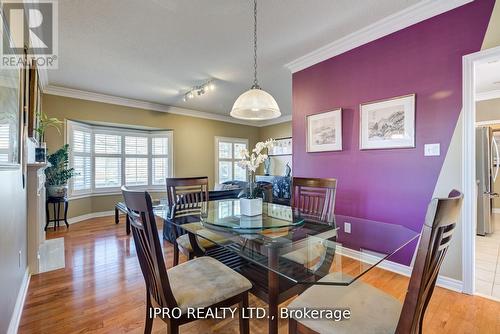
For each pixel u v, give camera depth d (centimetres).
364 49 272
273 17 238
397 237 173
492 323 169
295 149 349
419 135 233
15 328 164
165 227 342
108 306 192
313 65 325
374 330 98
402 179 244
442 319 174
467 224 207
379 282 229
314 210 236
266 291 159
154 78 399
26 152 239
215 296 128
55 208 432
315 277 122
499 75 374
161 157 618
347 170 289
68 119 465
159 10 226
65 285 224
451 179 215
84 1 212
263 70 367
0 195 144
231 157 727
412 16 233
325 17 239
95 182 538
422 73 231
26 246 237
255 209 200
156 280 123
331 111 303
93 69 361
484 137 375
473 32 204
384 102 256
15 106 177
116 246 332
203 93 448
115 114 517
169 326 117
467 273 207
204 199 309
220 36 273
